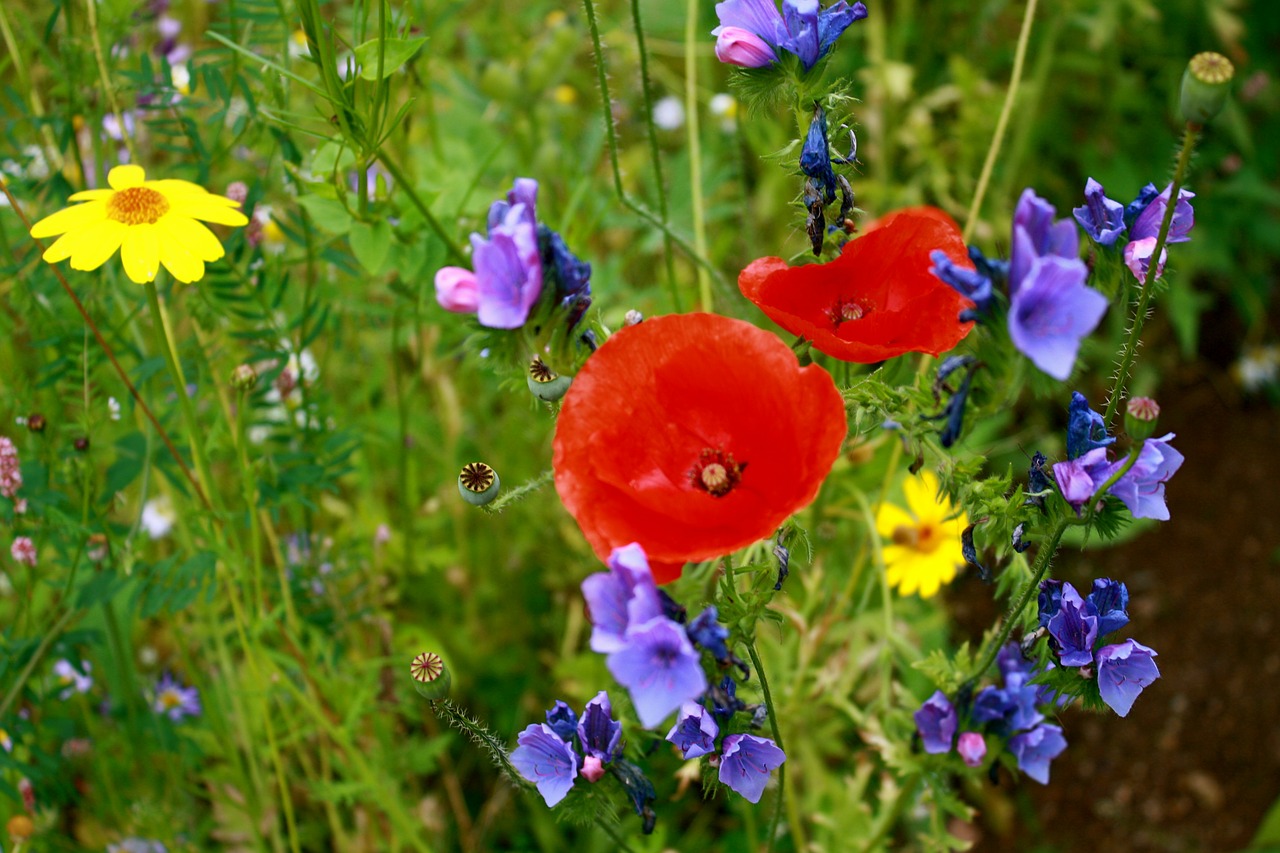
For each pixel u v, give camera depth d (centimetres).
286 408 74
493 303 50
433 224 70
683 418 53
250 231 73
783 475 52
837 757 86
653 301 88
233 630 77
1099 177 105
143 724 77
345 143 65
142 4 80
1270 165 108
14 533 70
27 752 75
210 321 72
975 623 97
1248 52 109
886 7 109
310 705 70
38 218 74
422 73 77
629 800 57
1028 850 89
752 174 103
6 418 82
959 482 54
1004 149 102
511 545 88
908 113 104
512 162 91
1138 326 54
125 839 76
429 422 88
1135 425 51
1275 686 93
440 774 86
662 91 115
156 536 82
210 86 70
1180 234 54
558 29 86
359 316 81
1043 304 47
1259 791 89
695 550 51
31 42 73
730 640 54
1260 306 110
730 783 55
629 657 49
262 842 75
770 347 52
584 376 52
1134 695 54
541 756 56
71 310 74
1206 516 103
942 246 56
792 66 56
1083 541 60
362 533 82
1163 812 89
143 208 62
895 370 61
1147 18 102
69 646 72
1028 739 59
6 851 72
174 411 75
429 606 89
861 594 78
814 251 58
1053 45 100
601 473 51
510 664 87
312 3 63
